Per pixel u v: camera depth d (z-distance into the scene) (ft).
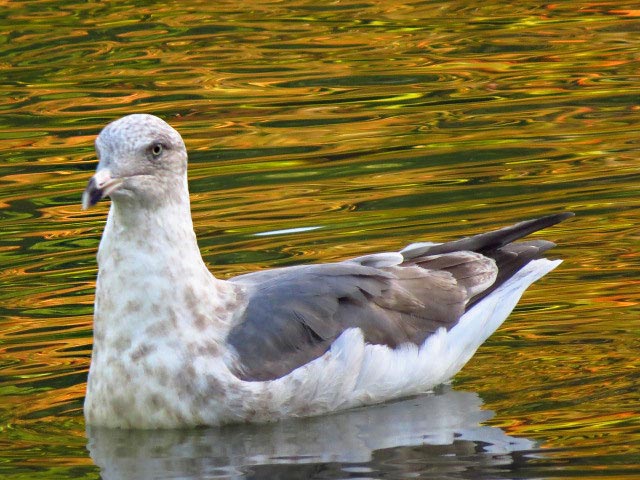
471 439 33.60
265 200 52.16
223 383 35.19
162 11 83.87
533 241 41.60
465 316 38.78
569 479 30.50
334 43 76.38
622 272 44.29
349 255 46.06
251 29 79.82
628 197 50.80
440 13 82.38
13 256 47.52
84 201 33.99
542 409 35.37
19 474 32.45
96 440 34.83
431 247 40.42
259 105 65.46
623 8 81.82
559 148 57.00
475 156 56.54
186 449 34.04
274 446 33.99
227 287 36.76
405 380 37.32
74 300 43.57
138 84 69.92
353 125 61.67
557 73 69.00
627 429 33.53
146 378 35.09
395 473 31.65
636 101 63.46
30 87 70.08
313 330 36.35
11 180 55.83
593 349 39.22
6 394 37.50
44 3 85.46
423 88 67.41
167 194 35.24
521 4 83.76
